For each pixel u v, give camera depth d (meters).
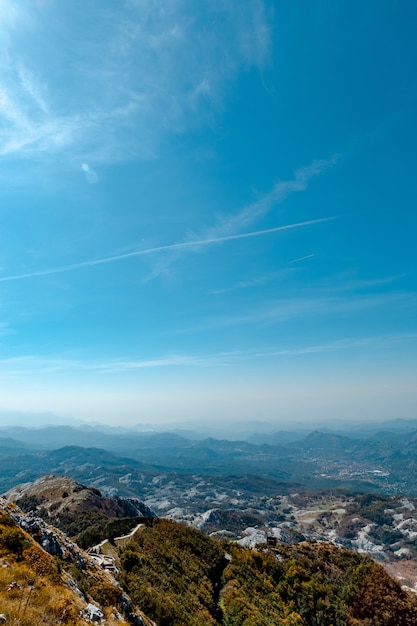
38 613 23.97
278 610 70.62
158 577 53.41
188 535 86.12
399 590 88.19
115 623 29.44
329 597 83.69
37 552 30.45
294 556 100.62
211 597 60.94
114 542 66.50
